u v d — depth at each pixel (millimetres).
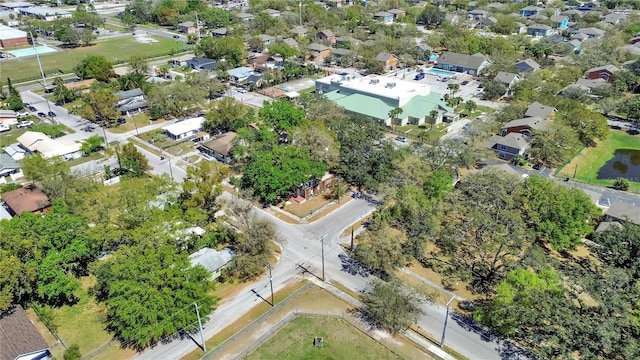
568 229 59906
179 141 102375
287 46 158250
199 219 64000
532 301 46438
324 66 161000
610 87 119250
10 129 107938
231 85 141125
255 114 113688
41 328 52500
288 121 96500
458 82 143375
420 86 120688
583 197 62875
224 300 56531
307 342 50469
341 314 54250
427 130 106062
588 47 156000
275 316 54125
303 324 53000
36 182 78000
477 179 68125
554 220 61344
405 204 64125
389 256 57812
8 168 85938
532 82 121938
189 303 48062
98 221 61969
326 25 195750
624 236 56375
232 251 63188
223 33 196875
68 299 55625
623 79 123500
